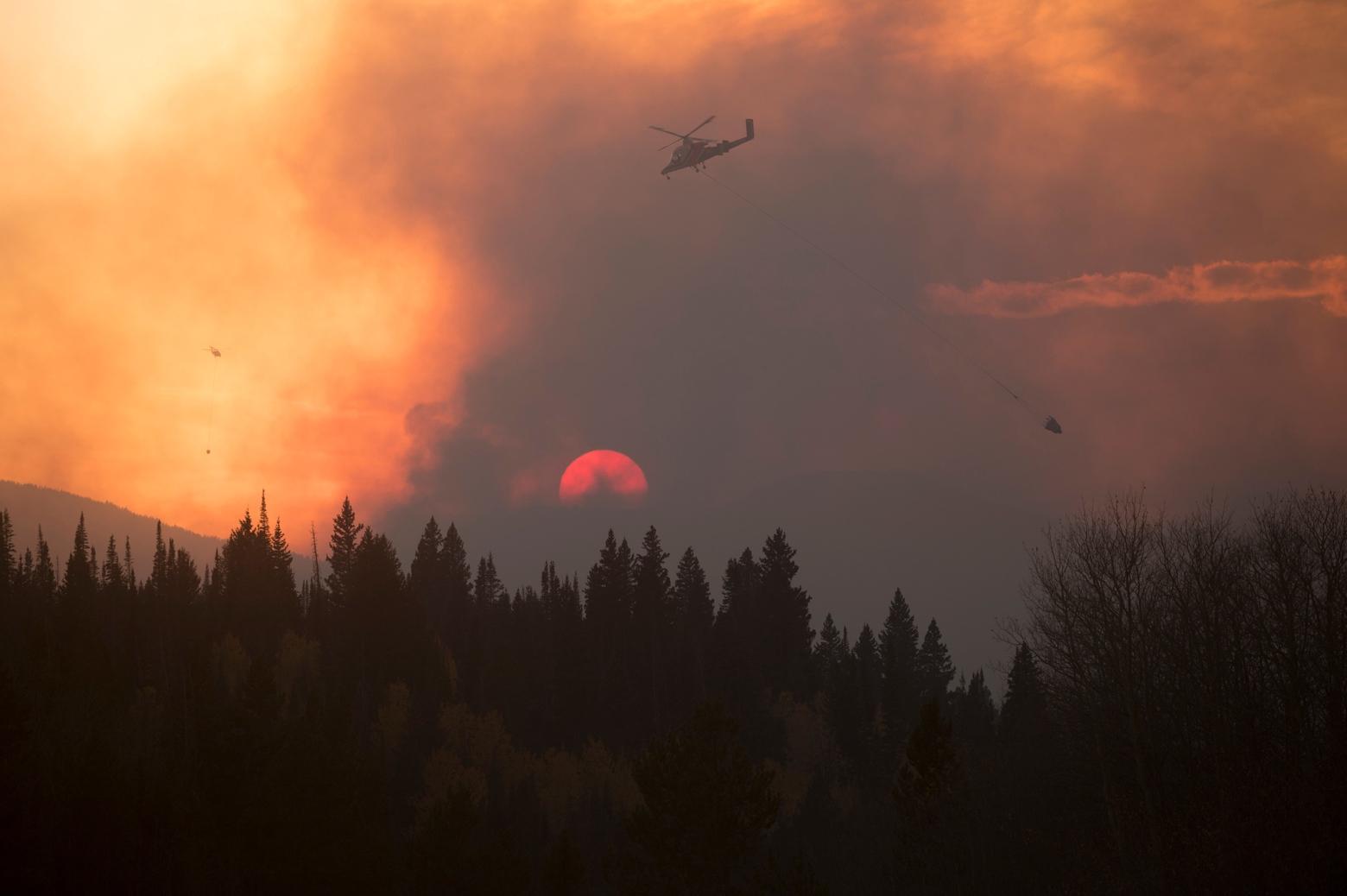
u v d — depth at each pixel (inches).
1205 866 2495.1
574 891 4062.5
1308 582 3004.4
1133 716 3105.3
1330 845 2256.4
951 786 3725.4
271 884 4392.2
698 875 3503.9
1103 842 3184.1
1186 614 3257.9
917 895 3548.2
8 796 4050.2
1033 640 3710.6
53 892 4005.9
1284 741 2783.0
